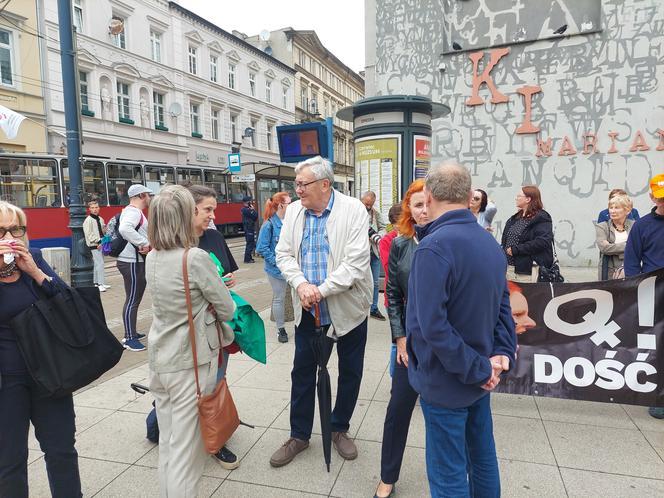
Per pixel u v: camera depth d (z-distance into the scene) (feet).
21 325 6.55
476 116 30.53
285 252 9.59
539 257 14.75
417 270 5.89
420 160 20.33
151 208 7.23
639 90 27.45
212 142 97.76
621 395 10.83
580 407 11.55
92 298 7.25
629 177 28.04
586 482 8.41
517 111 29.71
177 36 87.30
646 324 10.68
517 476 8.61
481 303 5.91
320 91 145.07
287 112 125.18
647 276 10.64
